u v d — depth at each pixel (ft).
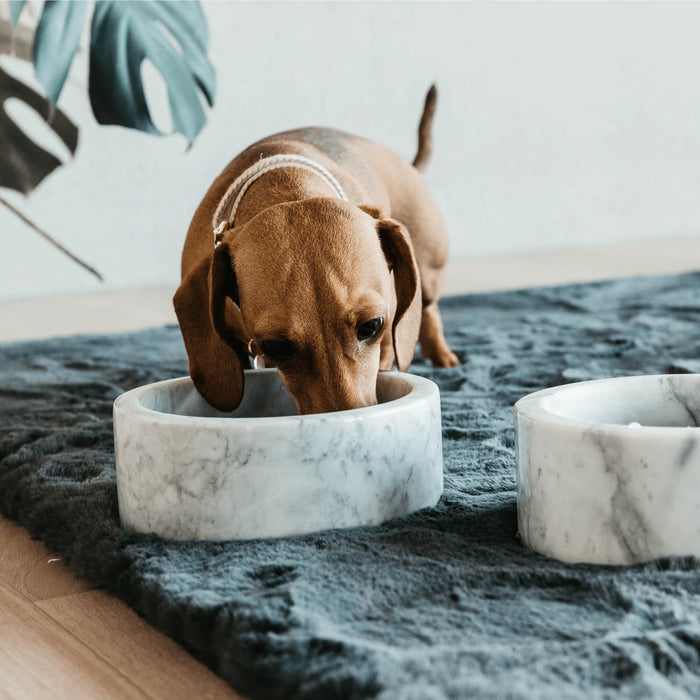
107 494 5.24
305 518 4.41
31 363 10.37
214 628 3.55
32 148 16.48
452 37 19.52
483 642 3.27
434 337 9.26
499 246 20.43
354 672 3.02
